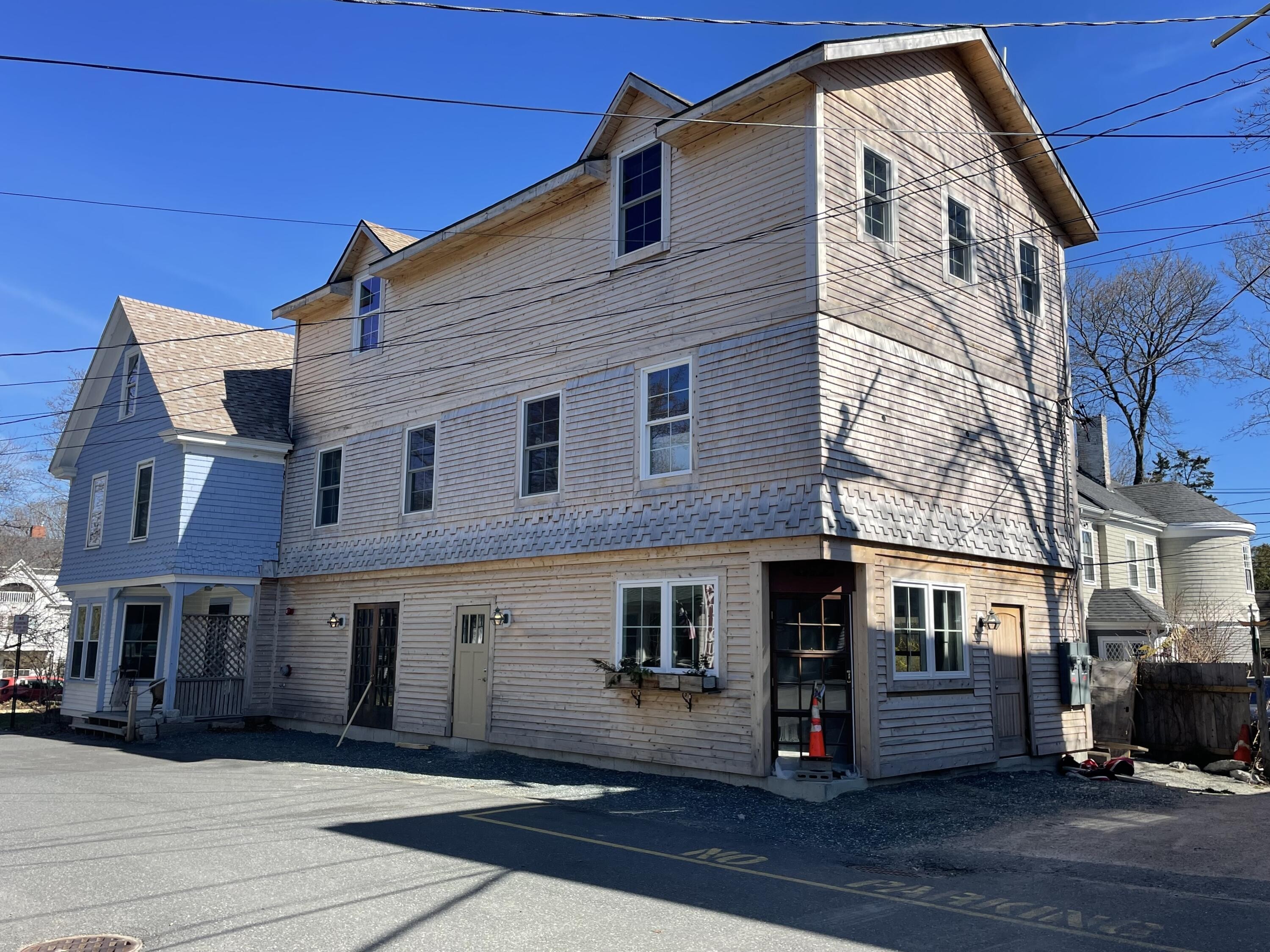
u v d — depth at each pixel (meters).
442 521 16.86
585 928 5.87
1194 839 9.15
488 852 8.03
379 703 17.70
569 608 14.22
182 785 12.12
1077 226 17.47
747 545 11.82
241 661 20.39
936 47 14.22
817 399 11.41
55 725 22.12
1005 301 15.59
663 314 13.55
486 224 16.45
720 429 12.48
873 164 13.09
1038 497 15.62
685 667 12.45
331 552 19.38
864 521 11.61
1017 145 16.42
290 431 21.42
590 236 14.91
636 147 14.37
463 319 17.22
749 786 11.48
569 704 13.98
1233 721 15.22
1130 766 13.70
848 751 11.62
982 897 6.95
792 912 6.40
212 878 7.02
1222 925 6.20
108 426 23.38
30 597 48.16
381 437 18.78
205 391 21.17
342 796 11.20
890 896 6.93
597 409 14.33
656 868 7.61
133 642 21.95
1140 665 16.41
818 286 11.65
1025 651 14.82
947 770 12.77
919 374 13.23
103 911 6.14
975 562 13.91
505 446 15.84
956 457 13.74
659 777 12.43
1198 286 39.78
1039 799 11.47
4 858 7.70
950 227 14.52
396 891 6.68
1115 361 42.00
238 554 20.22
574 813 10.12
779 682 11.77
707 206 13.17
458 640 16.20
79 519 23.97
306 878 7.02
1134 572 30.17
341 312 20.56
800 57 11.90
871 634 11.68
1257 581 43.81
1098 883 7.42
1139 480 41.06
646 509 13.25
